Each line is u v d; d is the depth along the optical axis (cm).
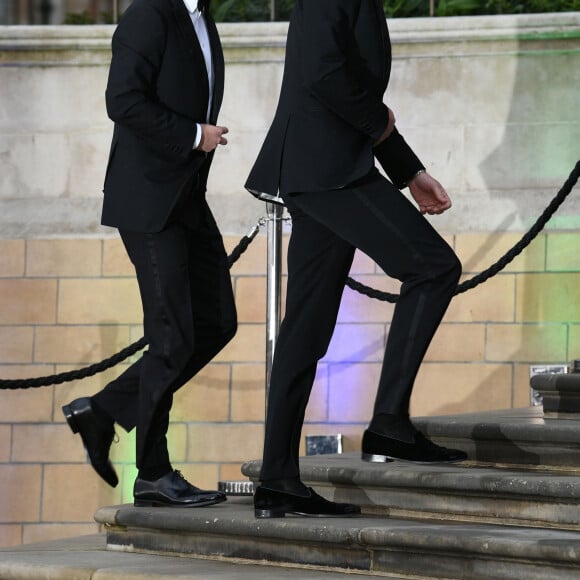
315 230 1162
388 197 1152
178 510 1262
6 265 2284
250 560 1191
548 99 2183
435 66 2217
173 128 1254
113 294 2255
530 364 2133
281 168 1165
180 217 1304
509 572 1029
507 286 2153
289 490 1170
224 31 2261
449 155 2206
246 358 2211
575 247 2138
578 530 1111
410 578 1091
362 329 2188
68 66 2308
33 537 2234
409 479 1220
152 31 1267
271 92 2261
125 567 1174
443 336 2162
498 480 1155
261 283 2219
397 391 1195
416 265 1145
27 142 2309
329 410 2186
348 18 1138
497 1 2267
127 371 1391
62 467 2234
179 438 2217
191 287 1341
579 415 1473
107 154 2291
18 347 2262
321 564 1143
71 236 2277
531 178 2177
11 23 2661
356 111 1132
